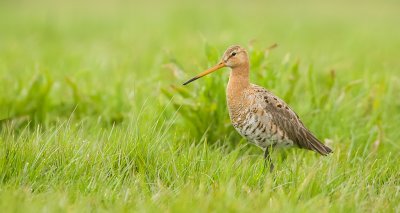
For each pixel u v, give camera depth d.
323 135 13.19
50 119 14.13
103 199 9.38
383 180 10.88
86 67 18.25
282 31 25.64
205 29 25.31
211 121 12.83
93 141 11.45
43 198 9.28
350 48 22.33
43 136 11.41
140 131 11.23
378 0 41.25
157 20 28.45
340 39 25.19
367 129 13.48
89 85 16.20
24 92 14.67
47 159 10.24
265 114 11.55
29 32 26.25
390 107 15.17
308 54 19.39
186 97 13.13
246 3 37.56
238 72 12.02
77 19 29.53
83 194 9.58
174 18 28.36
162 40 23.09
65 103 14.70
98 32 26.75
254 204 9.20
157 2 38.03
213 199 9.16
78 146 10.77
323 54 19.72
